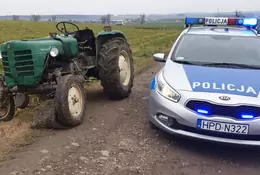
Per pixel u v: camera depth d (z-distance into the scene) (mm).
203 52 5750
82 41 7113
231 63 5453
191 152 4789
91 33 7141
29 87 5574
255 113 4387
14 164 4148
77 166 4191
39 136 5102
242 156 4742
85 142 4926
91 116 6105
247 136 4418
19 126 5586
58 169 4086
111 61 6773
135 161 4426
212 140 4492
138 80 9828
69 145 4781
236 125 4383
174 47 6039
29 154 4434
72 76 5480
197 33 6281
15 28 47656
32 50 5371
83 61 6980
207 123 4469
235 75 4969
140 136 5254
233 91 4555
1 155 4426
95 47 7133
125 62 7375
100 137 5141
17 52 5328
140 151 4734
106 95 7695
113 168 4199
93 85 8750
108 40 7090
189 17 7043
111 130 5461
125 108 6703
